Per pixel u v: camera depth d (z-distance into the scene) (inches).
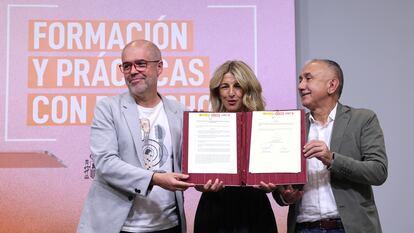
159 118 83.6
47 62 115.2
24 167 112.7
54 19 116.0
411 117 121.2
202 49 117.3
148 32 117.3
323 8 122.4
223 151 78.1
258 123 78.8
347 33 122.3
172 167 82.4
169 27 117.4
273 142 77.7
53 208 112.6
